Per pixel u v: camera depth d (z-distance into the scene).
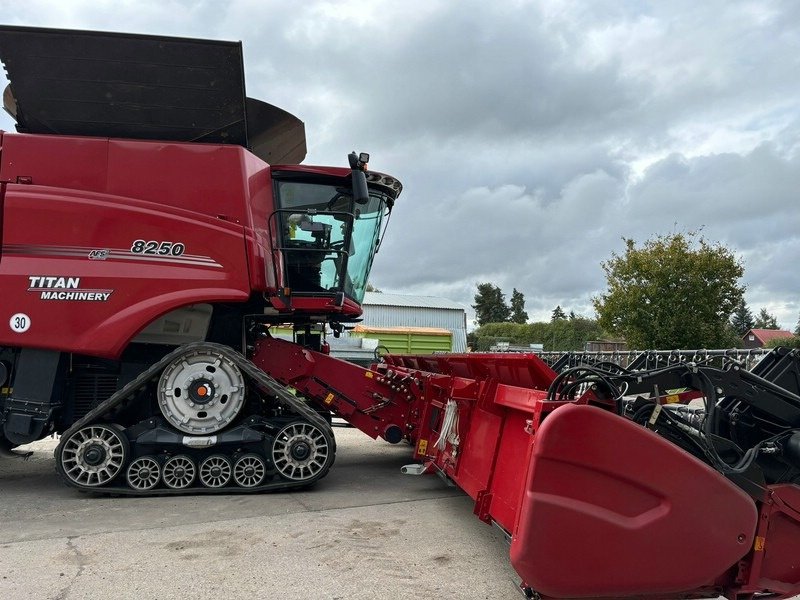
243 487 5.40
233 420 5.46
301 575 3.54
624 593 2.63
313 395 6.00
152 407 5.54
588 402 2.74
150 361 5.73
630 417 2.94
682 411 3.49
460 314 36.41
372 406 6.02
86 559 3.75
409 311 35.47
